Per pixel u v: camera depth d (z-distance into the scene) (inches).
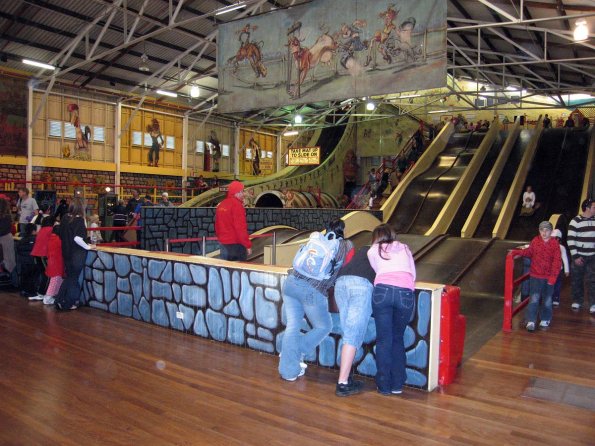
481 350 206.8
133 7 562.9
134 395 151.0
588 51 650.2
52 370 171.5
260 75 454.6
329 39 419.2
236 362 183.8
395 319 154.0
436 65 375.6
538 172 684.1
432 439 125.2
